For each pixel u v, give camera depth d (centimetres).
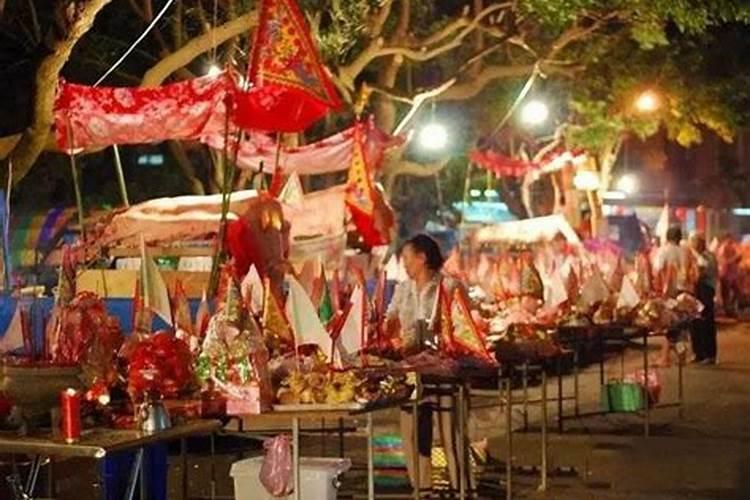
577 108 3794
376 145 2139
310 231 2034
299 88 1238
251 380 985
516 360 1353
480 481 1432
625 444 1647
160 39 2527
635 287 2019
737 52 3925
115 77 2747
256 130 1445
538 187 4316
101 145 1543
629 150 5603
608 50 3575
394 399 1089
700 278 2552
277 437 1083
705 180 5728
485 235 2911
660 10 2891
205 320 1167
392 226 2122
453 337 1202
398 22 2941
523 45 3023
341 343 1116
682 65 3762
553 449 1614
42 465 1009
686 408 1958
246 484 1089
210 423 927
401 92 3494
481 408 1888
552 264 2334
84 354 952
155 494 1108
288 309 1107
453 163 4075
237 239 1647
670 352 2458
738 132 4775
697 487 1405
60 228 2116
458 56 3447
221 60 2434
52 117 1688
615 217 4244
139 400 911
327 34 2514
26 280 2011
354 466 1477
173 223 1777
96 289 1638
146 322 1073
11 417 891
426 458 1297
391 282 2008
